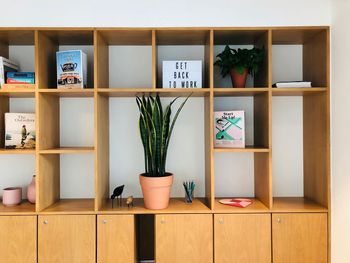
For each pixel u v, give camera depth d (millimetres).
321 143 2160
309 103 2326
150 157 2162
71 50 2326
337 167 2006
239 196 2441
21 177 2398
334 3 2043
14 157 2395
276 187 2436
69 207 2152
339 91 1983
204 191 2426
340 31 1969
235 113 2195
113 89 2053
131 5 2127
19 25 2098
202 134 2426
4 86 2113
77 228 2047
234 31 2121
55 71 2354
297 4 2121
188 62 2182
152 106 2254
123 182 2422
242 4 2135
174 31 2102
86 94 2209
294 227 2061
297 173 2439
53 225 2039
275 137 2438
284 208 2092
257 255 2055
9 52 2396
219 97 2438
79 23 2115
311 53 2297
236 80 2188
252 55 2125
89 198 2412
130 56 2422
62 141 2416
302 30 2107
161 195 2088
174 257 2057
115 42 2340
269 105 2070
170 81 2178
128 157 2422
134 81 2424
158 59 2420
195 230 2057
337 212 2002
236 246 2057
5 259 2029
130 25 2127
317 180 2219
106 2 2123
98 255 2049
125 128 2420
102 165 2195
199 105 2422
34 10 2104
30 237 2035
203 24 2135
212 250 2057
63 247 2045
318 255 2066
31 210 2084
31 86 2109
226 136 2207
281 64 2438
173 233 2055
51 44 2277
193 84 2180
